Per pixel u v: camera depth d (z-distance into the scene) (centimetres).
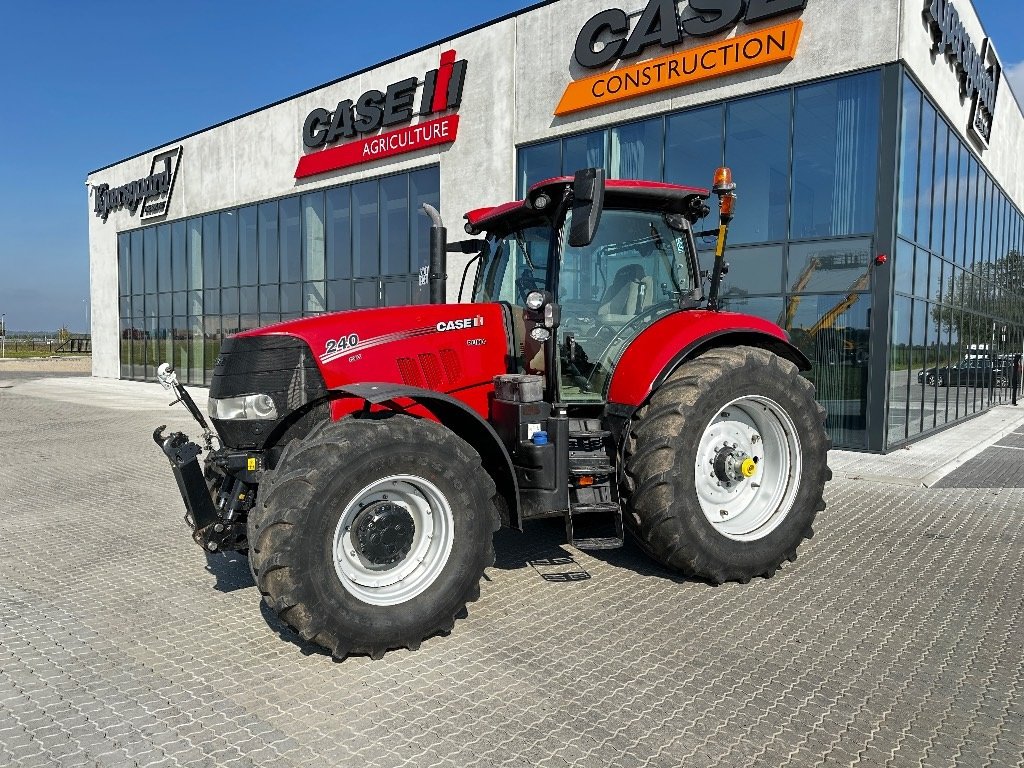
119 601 406
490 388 430
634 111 1106
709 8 996
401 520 341
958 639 346
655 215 483
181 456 357
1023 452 955
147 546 517
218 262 1988
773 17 961
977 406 1429
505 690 295
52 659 331
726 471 438
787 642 341
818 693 291
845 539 523
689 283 496
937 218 1079
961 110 1154
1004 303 1633
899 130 883
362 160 1528
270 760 247
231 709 283
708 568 411
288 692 296
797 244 971
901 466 819
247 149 1845
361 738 260
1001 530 546
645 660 322
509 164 1277
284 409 373
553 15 1201
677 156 1070
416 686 300
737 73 998
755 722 268
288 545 306
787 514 442
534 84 1234
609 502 404
